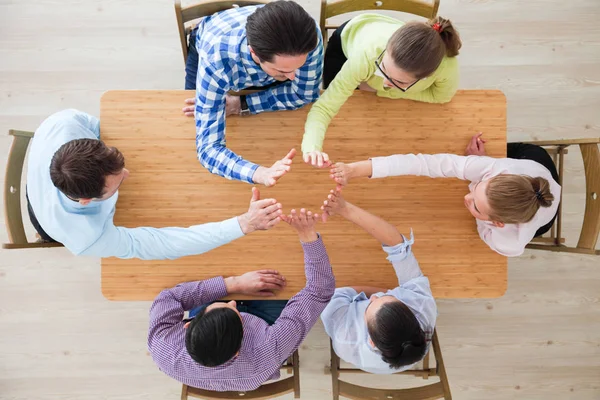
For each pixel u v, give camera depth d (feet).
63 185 4.13
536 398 7.95
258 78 4.63
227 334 4.45
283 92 4.94
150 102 5.21
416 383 7.79
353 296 5.48
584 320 7.93
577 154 7.89
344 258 5.35
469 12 7.85
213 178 5.25
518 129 7.91
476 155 5.24
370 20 5.20
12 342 7.75
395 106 5.29
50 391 7.78
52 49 7.70
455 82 4.95
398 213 5.34
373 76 4.95
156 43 7.75
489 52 7.88
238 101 5.06
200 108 4.59
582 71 7.89
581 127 7.90
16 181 5.29
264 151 5.29
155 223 5.25
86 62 7.72
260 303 5.97
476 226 5.32
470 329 7.93
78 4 7.68
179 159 5.24
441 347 7.93
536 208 4.64
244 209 5.28
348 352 5.32
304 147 4.85
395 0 5.37
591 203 5.43
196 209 5.27
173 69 7.77
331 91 4.93
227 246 5.27
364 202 5.34
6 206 5.12
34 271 7.73
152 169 5.24
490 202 4.65
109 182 4.28
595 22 7.88
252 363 4.83
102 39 7.72
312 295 4.84
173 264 5.26
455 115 5.32
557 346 7.93
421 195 5.32
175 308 5.04
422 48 4.11
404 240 4.99
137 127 5.22
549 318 7.93
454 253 5.34
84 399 7.79
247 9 4.52
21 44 7.69
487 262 5.33
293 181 5.29
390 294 5.13
